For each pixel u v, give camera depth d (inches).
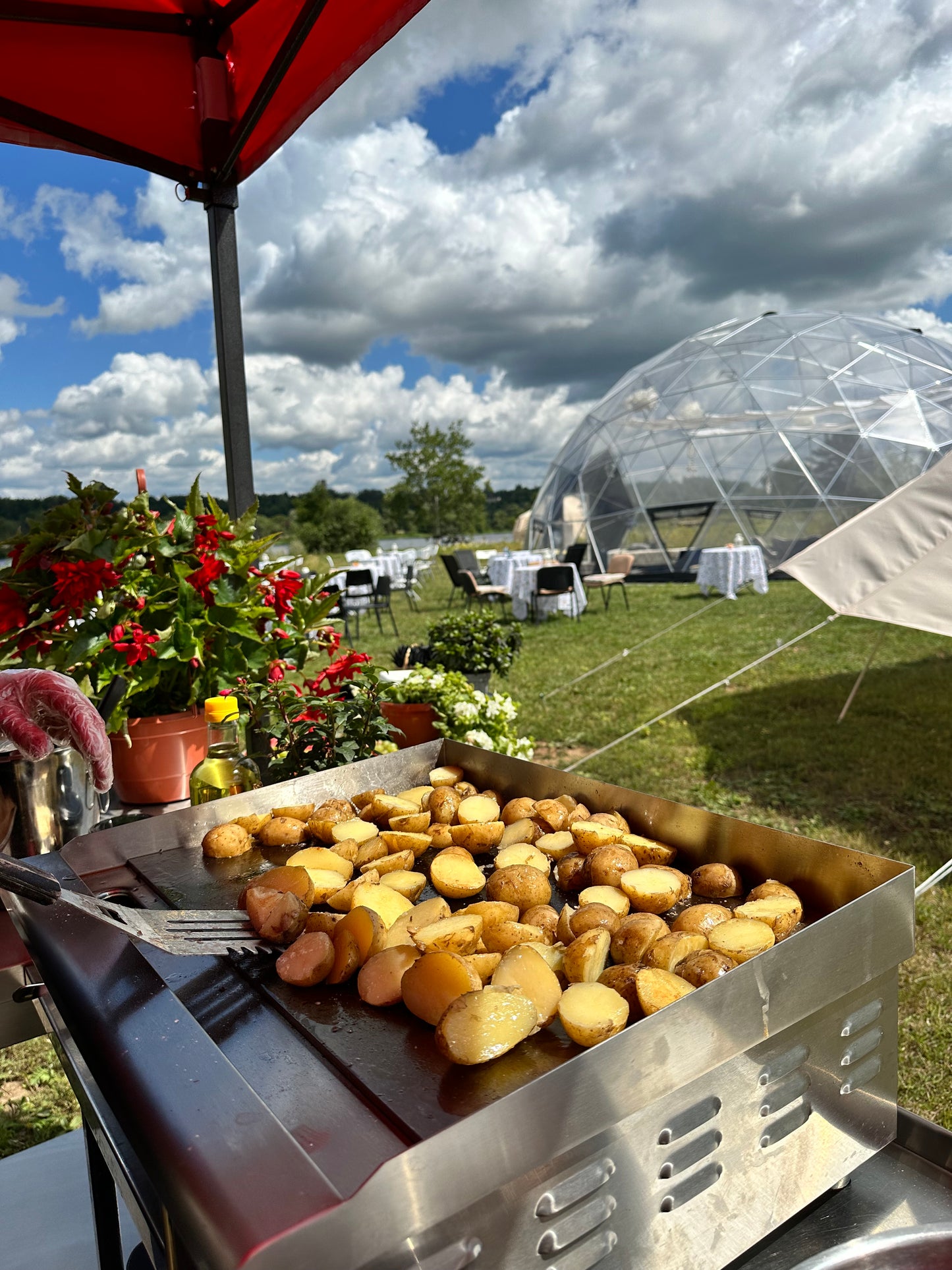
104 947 29.8
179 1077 21.4
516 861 37.6
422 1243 17.8
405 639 387.5
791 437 559.8
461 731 82.0
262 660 67.3
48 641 62.2
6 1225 51.7
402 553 664.4
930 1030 88.5
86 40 80.8
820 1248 27.4
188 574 65.4
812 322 640.4
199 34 84.6
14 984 40.1
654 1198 22.5
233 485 97.6
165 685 66.5
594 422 647.1
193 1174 17.8
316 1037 25.7
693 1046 22.3
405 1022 26.6
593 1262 21.3
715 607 431.8
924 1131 31.1
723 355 617.9
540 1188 19.8
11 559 65.4
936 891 121.0
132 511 67.5
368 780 50.4
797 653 317.1
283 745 60.1
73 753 45.0
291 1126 21.4
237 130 82.7
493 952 30.8
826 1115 27.4
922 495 161.5
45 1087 85.7
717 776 181.3
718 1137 23.9
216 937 30.8
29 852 43.4
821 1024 26.8
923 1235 24.1
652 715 236.4
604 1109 20.5
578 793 44.4
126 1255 48.3
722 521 561.9
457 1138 17.8
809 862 32.9
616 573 478.0
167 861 41.7
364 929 29.2
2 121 85.5
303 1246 15.8
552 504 642.2
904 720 217.6
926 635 337.4
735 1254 24.8
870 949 27.2
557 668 309.1
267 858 41.9
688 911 31.2
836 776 176.6
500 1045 23.1
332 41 73.3
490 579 498.9
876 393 574.2
